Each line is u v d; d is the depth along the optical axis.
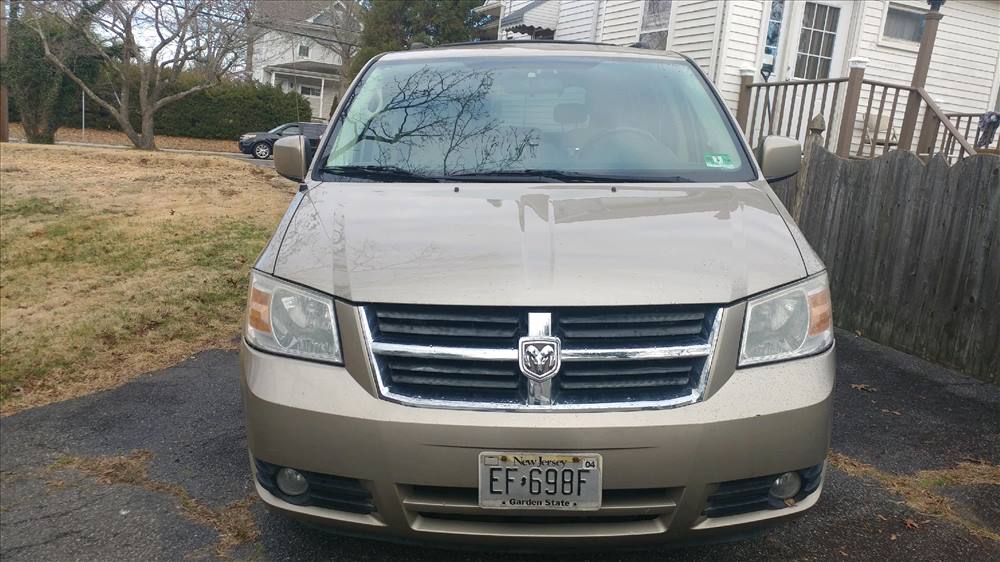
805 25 10.48
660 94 3.59
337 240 2.56
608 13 12.45
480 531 2.21
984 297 4.73
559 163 3.18
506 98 3.53
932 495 3.26
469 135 3.34
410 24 33.38
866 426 4.00
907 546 2.86
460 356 2.20
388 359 2.27
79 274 6.50
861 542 2.88
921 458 3.63
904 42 11.03
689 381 2.25
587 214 2.68
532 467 2.15
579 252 2.40
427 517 2.25
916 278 5.24
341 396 2.23
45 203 9.03
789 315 2.37
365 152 3.30
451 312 2.25
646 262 2.37
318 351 2.32
